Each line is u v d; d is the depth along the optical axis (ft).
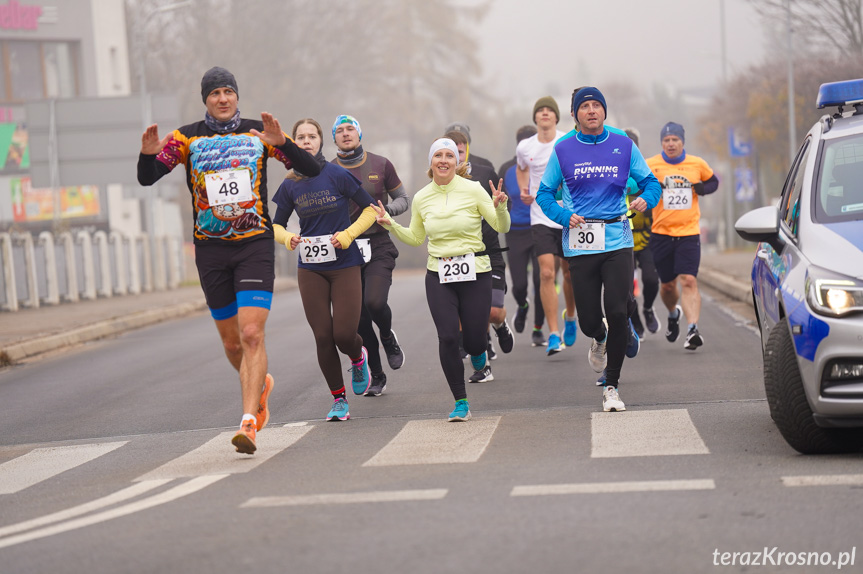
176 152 43.78
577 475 35.96
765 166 291.99
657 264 71.46
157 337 106.01
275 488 36.76
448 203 49.42
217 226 43.75
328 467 40.11
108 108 177.27
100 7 256.52
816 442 37.70
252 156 43.70
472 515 31.07
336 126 57.57
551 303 68.23
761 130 249.14
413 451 42.22
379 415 52.85
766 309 42.09
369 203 50.72
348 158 57.57
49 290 152.35
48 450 50.57
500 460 39.40
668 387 55.88
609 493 33.06
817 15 184.96
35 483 42.80
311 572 26.35
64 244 158.40
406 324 98.07
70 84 253.44
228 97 43.68
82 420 59.21
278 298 159.84
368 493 34.78
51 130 177.06
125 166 177.68
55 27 249.96
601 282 49.90
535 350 74.28
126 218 258.98
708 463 37.17
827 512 29.91
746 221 41.24
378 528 30.14
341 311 51.34
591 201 49.16
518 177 69.77
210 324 117.80
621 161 49.11
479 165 65.92
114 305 147.23
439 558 26.91
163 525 32.32
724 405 49.67
